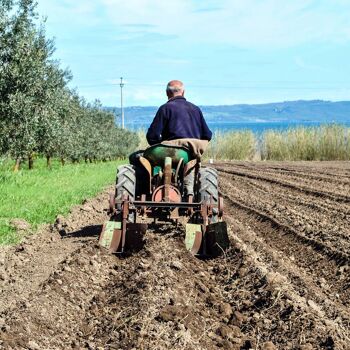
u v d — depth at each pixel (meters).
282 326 7.39
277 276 9.12
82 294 8.66
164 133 11.81
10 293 8.63
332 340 6.79
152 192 11.71
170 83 12.08
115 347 6.61
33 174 29.77
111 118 63.50
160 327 6.97
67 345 6.87
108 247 10.98
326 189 23.12
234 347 6.84
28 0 23.72
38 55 24.66
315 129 54.78
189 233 11.11
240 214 17.27
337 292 9.28
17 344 6.45
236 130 60.06
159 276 8.89
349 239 12.32
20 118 23.77
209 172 12.14
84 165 43.88
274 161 54.03
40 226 14.31
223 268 10.17
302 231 13.57
